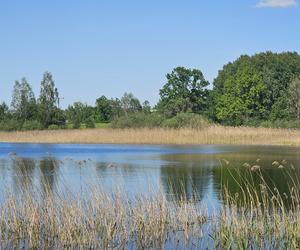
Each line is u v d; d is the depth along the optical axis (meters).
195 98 123.06
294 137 64.06
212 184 28.22
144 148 57.09
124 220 16.94
